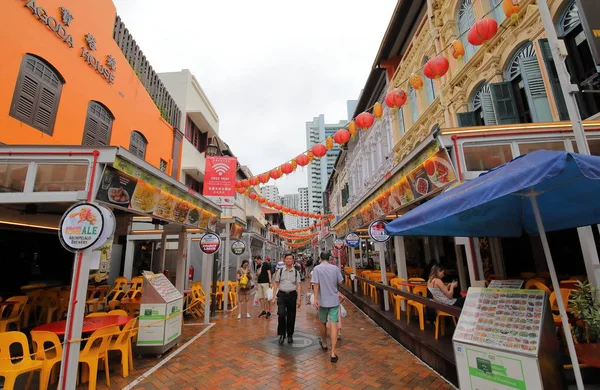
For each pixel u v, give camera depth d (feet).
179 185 19.27
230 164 29.50
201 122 52.34
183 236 25.22
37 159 12.75
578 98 18.33
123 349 14.87
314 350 18.38
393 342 19.66
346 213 42.57
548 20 12.60
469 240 15.38
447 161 14.70
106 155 12.80
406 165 18.97
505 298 9.92
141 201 15.34
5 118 18.69
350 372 14.82
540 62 20.22
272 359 16.89
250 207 81.51
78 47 25.14
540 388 8.01
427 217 9.55
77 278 12.19
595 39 11.60
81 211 12.05
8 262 28.68
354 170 67.82
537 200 10.75
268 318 28.45
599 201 10.14
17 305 21.03
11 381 11.09
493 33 12.16
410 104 40.78
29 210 21.30
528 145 14.94
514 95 22.88
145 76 37.81
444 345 14.96
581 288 10.94
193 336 22.09
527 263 23.29
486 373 9.18
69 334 11.87
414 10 39.01
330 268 17.63
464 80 28.78
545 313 8.95
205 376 14.70
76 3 24.88
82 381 14.03
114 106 29.84
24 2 20.03
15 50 19.44
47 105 22.06
